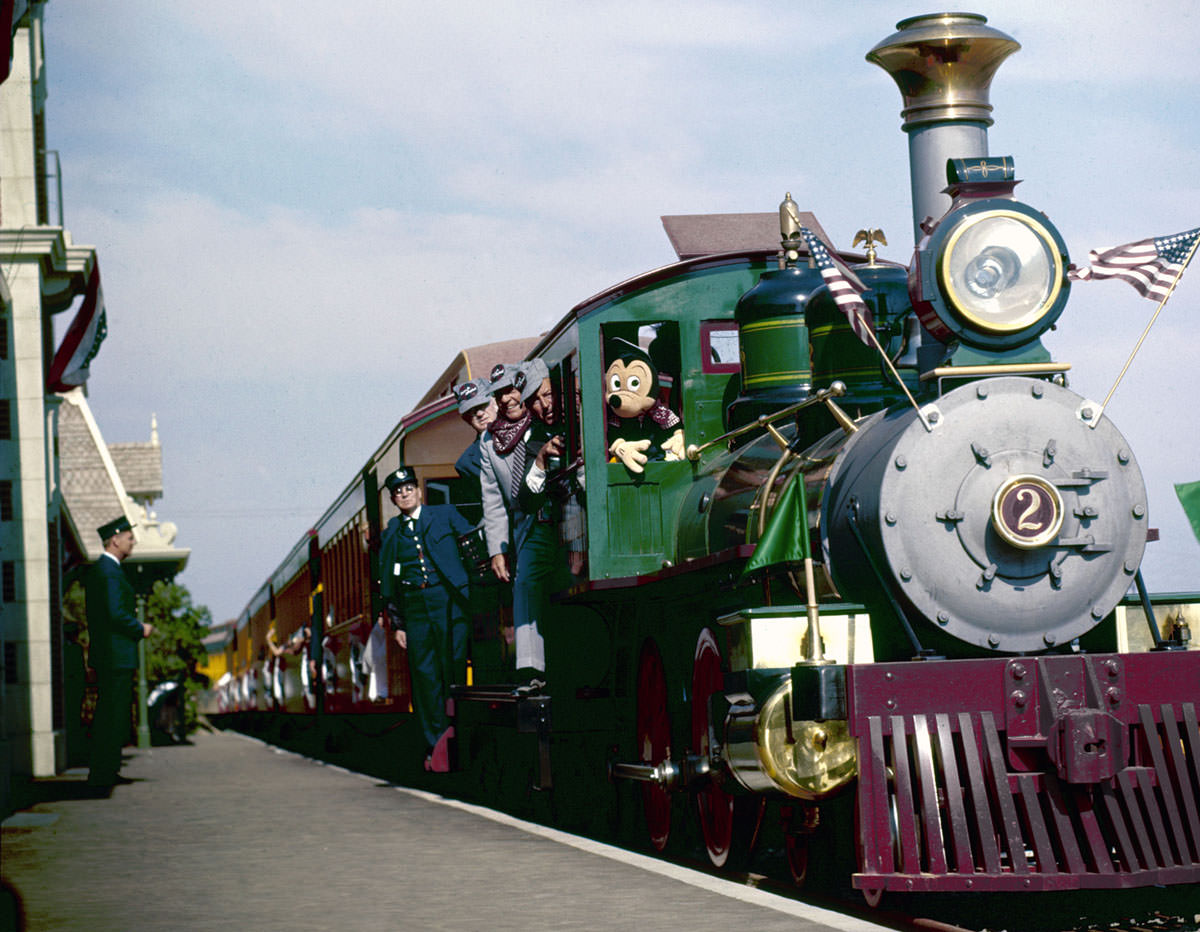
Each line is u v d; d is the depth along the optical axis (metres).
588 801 11.64
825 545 7.58
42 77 21.95
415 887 7.97
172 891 8.08
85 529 34.03
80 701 25.41
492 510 11.80
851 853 8.27
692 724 8.66
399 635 14.80
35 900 7.84
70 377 21.09
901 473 6.99
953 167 7.45
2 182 20.69
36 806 13.69
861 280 8.44
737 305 9.35
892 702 6.64
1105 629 7.39
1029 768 6.71
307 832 10.82
